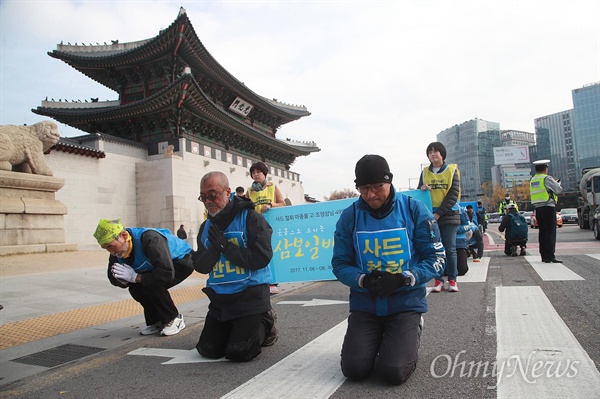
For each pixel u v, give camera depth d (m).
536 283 6.09
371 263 3.14
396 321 2.96
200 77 34.16
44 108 29.84
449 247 6.04
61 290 8.10
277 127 49.41
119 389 3.08
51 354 4.11
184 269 4.75
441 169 6.14
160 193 27.52
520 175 90.44
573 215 34.81
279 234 6.82
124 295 7.60
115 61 31.02
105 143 26.00
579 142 97.31
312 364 3.31
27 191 15.08
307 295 6.86
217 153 33.62
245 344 3.44
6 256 13.42
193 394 2.86
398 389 2.70
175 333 4.68
